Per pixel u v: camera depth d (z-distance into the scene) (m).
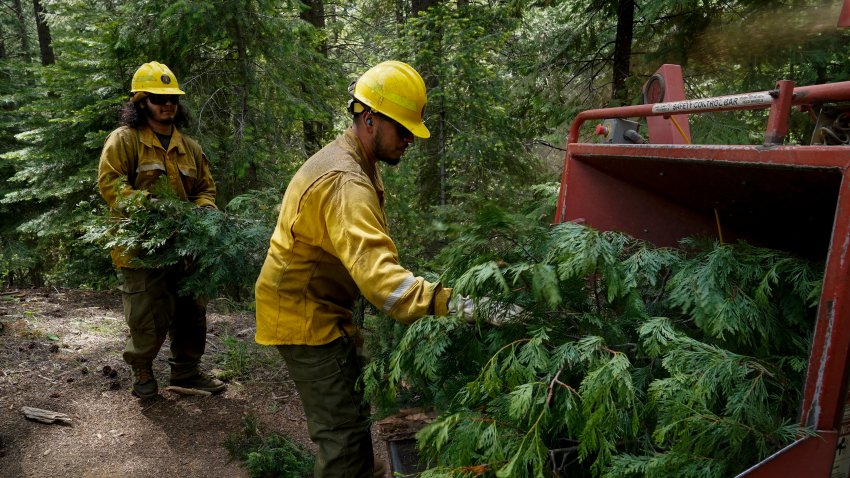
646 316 1.65
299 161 6.98
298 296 2.07
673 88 2.54
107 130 6.54
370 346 2.51
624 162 2.29
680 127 2.54
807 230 2.06
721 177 1.94
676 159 1.85
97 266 6.62
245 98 6.27
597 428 1.33
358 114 2.07
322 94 7.22
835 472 1.33
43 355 4.20
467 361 1.82
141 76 3.37
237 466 3.12
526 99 6.45
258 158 6.16
